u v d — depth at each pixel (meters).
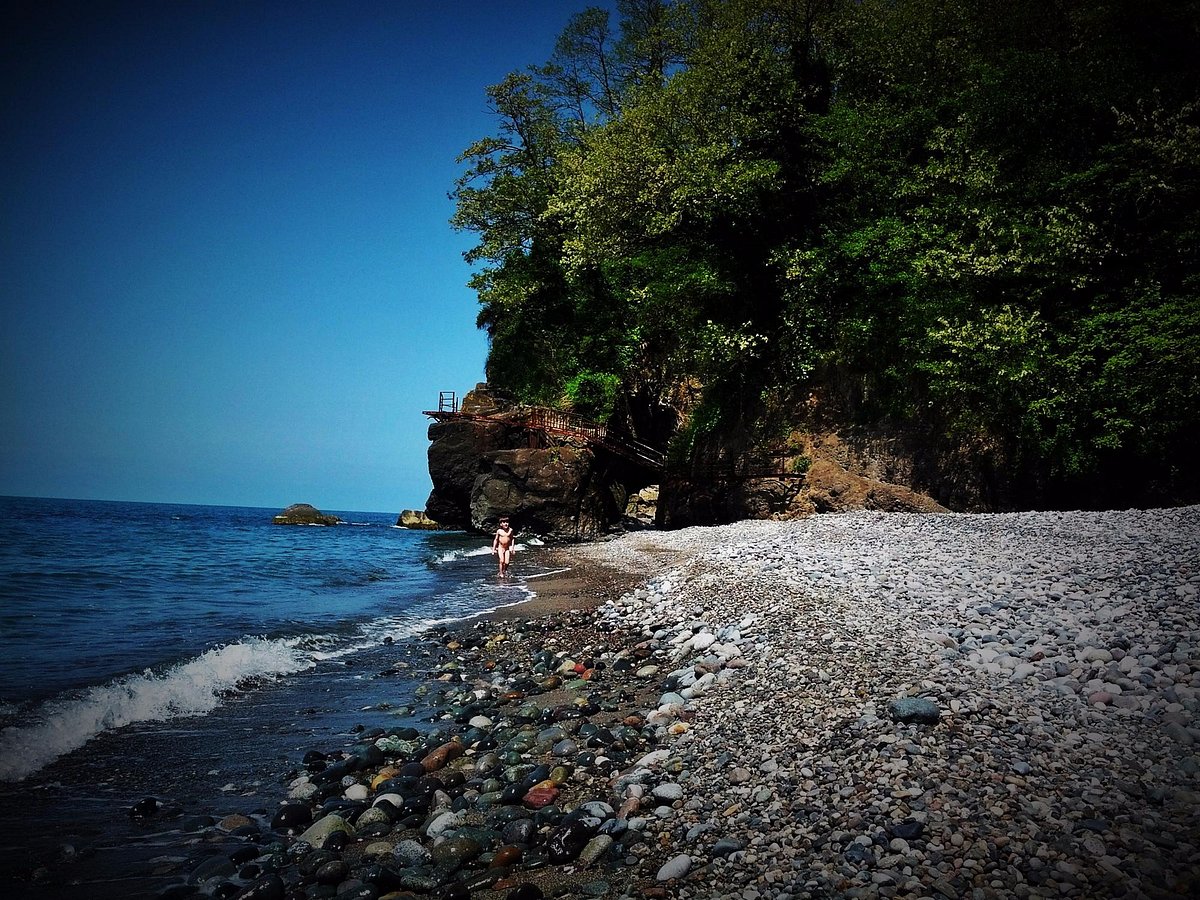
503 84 41.16
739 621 10.31
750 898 3.81
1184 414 20.38
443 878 4.50
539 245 42.84
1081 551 12.09
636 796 5.32
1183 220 21.70
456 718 8.12
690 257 33.56
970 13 29.33
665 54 39.94
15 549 30.28
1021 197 24.69
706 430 34.50
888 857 3.94
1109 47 25.02
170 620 13.98
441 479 47.31
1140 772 4.67
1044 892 3.52
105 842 5.09
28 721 7.43
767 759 5.52
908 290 26.91
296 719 8.20
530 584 20.53
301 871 4.65
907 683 6.50
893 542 16.14
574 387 41.19
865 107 30.41
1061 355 22.92
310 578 22.50
